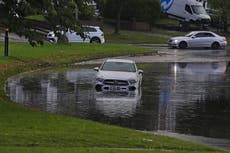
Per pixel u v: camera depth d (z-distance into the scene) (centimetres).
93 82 3922
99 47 6556
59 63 5291
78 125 2161
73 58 5641
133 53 6488
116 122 2450
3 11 2672
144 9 10238
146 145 1825
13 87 3578
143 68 5128
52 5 2627
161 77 4409
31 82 3872
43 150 1603
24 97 3145
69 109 2775
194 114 2725
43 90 3466
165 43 8612
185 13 10556
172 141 1958
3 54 5228
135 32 9719
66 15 2725
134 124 2416
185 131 2297
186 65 5544
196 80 4253
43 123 2159
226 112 2802
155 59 6116
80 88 3606
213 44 8038
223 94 3481
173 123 2469
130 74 3634
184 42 7912
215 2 10462
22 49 5712
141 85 3875
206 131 2303
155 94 3425
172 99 3225
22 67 4728
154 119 2555
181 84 3972
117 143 1822
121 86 3562
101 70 3694
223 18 10719
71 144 1764
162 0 10744
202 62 5941
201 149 1862
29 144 1727
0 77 4038
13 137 1811
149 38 8944
